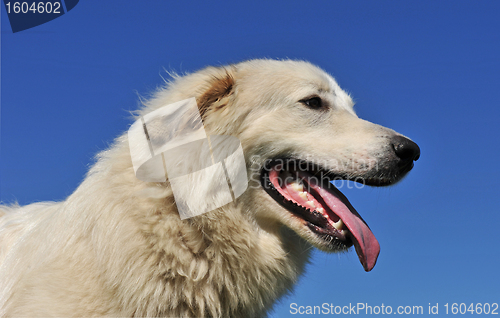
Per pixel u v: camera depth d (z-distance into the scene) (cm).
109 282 138
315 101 150
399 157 148
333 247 145
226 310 142
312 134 148
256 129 146
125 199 140
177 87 148
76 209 143
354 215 147
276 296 147
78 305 139
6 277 146
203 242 141
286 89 148
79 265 140
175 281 139
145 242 139
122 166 142
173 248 139
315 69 153
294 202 146
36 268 141
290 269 147
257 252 144
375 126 150
